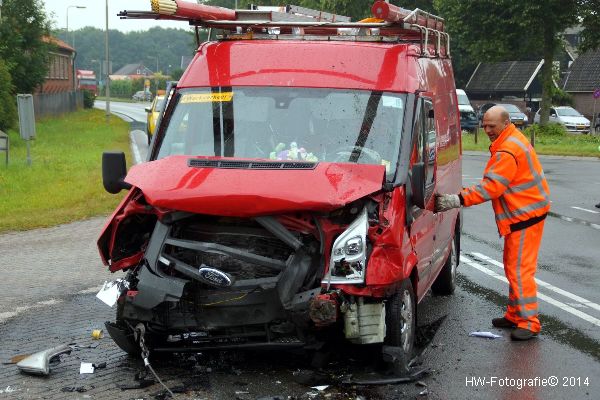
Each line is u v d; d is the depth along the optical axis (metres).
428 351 6.81
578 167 26.53
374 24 7.31
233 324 5.70
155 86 119.50
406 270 5.88
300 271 5.62
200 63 7.20
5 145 22.58
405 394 5.68
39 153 27.50
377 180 5.82
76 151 28.45
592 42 43.97
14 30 39.28
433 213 7.31
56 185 19.22
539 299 8.74
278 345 5.78
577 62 65.88
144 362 6.15
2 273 10.30
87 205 16.39
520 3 41.97
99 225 14.38
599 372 6.28
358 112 6.60
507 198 7.26
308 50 7.06
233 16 7.86
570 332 7.45
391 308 6.04
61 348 6.57
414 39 8.09
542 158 30.86
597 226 14.23
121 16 7.22
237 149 6.56
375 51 6.99
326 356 6.26
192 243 5.75
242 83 6.91
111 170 6.46
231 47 7.25
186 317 5.78
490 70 66.25
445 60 9.17
